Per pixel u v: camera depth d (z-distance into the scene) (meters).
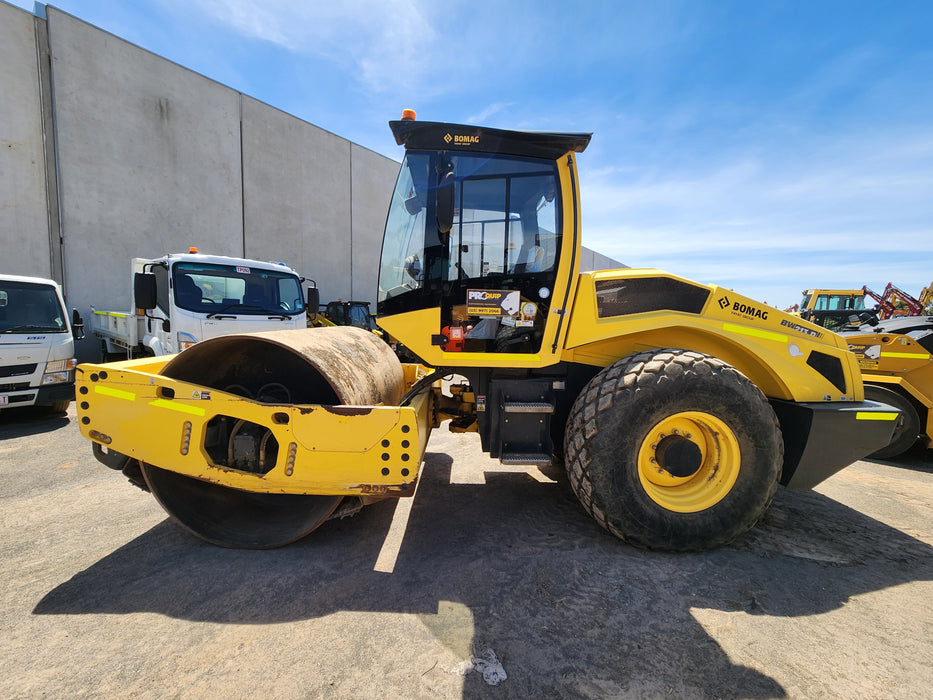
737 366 2.95
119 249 9.93
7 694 1.45
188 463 2.26
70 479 3.40
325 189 14.86
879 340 4.57
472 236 2.69
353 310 12.37
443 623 1.82
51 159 8.94
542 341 2.72
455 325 2.71
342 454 2.18
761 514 2.43
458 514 2.88
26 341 4.91
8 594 1.99
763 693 1.50
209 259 5.97
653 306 2.78
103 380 2.33
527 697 1.47
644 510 2.35
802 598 2.04
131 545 2.44
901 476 3.93
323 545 2.45
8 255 8.52
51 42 8.82
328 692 1.48
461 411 3.35
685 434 2.56
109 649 1.66
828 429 2.62
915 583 2.18
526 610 1.91
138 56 10.11
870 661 1.65
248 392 3.09
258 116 12.71
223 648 1.67
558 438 2.96
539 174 2.68
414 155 2.67
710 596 2.03
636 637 1.75
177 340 5.52
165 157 10.66
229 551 2.38
